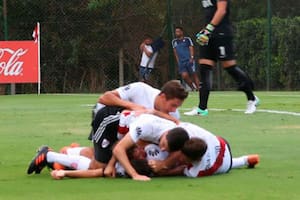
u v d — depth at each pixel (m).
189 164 11.52
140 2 49.81
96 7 49.25
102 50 49.91
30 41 45.12
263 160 13.67
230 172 12.11
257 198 9.66
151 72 46.62
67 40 49.72
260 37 49.28
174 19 50.28
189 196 9.81
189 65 43.75
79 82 50.09
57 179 11.41
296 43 48.69
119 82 49.88
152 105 12.73
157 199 9.59
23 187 10.68
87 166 11.85
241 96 38.97
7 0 49.12
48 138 17.83
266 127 20.27
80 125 21.38
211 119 22.73
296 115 24.38
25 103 34.31
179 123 11.95
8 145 16.42
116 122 11.73
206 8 24.11
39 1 49.66
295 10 52.22
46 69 49.44
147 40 44.59
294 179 11.33
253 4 54.81
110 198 9.68
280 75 48.97
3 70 44.88
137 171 11.52
